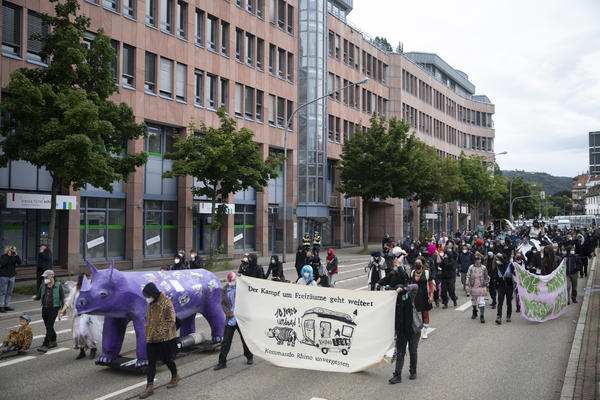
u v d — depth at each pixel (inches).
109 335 354.9
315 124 1608.0
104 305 330.6
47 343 411.8
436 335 471.8
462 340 450.0
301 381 332.8
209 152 898.7
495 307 628.7
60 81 693.3
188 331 415.5
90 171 650.2
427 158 1793.8
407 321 335.6
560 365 366.0
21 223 840.3
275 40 1491.1
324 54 1651.1
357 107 1979.6
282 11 1541.6
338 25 1849.2
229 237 1293.1
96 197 959.0
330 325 353.4
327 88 1755.7
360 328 348.5
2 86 780.0
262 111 1429.6
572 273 667.4
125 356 377.7
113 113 723.4
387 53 2245.3
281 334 361.1
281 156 1051.3
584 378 324.8
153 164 1091.3
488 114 3533.5
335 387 319.3
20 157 658.8
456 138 3132.4
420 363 375.6
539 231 1005.8
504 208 3779.5
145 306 341.1
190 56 1163.3
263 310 364.5
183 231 1141.1
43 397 298.2
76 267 893.8
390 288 366.9
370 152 1517.0
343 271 1080.8
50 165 641.0
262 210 1417.3
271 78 1466.5
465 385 321.7
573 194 7706.7
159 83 1083.9
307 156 1589.6
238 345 441.4
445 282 629.9
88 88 719.1
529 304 523.2
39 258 651.5
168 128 1132.5
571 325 518.6
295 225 1557.6
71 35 685.3
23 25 813.9
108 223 982.4
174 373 317.7
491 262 624.7
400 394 305.1
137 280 349.4
